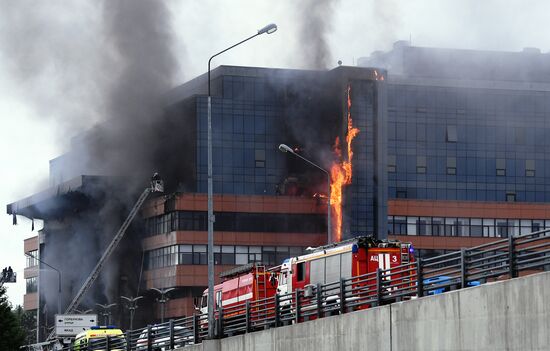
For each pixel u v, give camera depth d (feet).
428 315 175.42
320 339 210.79
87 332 334.44
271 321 235.61
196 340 268.00
